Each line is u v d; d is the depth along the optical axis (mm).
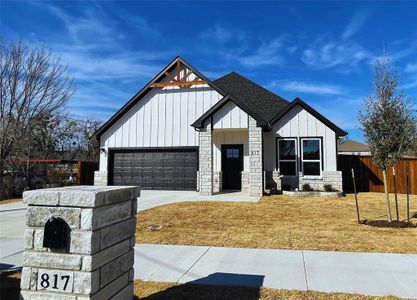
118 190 3850
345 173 18750
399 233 7996
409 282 5055
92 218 3359
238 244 7254
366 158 18344
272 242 7352
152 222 9531
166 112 19078
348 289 4805
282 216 10312
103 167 19625
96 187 4066
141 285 5031
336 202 13312
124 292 3979
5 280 5215
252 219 9867
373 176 18094
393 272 5484
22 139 19203
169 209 11594
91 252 3336
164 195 16062
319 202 13305
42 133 25594
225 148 18297
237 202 13281
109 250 3666
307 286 4934
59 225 3363
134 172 19312
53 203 3443
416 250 6652
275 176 16812
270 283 5070
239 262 6098
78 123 33906
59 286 3359
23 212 12281
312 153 17047
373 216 10250
